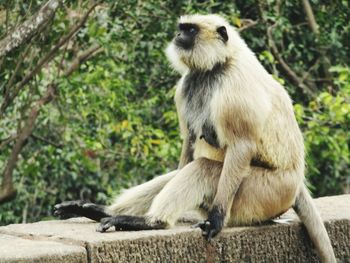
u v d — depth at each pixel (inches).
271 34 698.8
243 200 350.0
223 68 355.9
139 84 692.1
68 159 628.1
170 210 340.8
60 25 534.6
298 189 361.1
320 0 732.0
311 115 693.9
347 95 634.2
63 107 639.1
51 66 631.2
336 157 655.8
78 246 305.6
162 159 635.5
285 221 367.9
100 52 632.4
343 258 383.9
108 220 337.1
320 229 362.6
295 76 717.3
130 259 314.0
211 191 349.1
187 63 365.7
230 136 344.8
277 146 354.0
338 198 452.8
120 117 634.2
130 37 613.0
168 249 324.8
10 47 473.7
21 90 583.8
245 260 346.6
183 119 380.2
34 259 285.9
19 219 687.7
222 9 661.9
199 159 354.3
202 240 334.0
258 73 356.5
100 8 595.5
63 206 363.3
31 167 633.0
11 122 620.7
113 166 700.7
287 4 692.1
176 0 648.4
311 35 727.1
